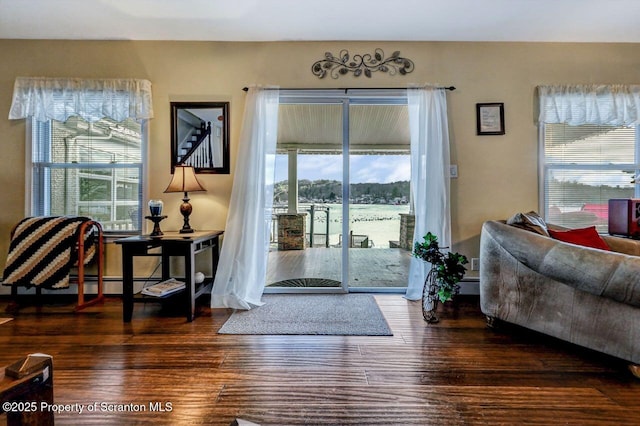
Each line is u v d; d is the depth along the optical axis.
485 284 2.36
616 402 1.49
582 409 1.44
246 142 2.96
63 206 3.22
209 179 3.16
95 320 2.50
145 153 3.15
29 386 0.82
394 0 2.49
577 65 3.10
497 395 1.54
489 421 1.36
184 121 3.15
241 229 2.91
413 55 3.12
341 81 3.13
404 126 3.58
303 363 1.83
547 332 2.01
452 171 3.12
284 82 3.13
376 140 3.60
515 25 2.83
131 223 3.20
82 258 2.73
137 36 3.04
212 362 1.84
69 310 2.73
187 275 2.47
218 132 3.14
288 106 3.31
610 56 3.09
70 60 3.10
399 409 1.44
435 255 2.43
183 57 3.12
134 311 2.69
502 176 3.13
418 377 1.69
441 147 2.98
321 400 1.50
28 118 3.11
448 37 3.04
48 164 3.20
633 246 2.35
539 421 1.36
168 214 3.17
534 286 2.08
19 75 3.09
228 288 2.84
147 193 3.16
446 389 1.59
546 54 3.11
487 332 2.27
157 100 3.14
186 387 1.60
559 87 3.04
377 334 2.23
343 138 3.26
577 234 2.32
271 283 3.38
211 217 3.17
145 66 3.12
